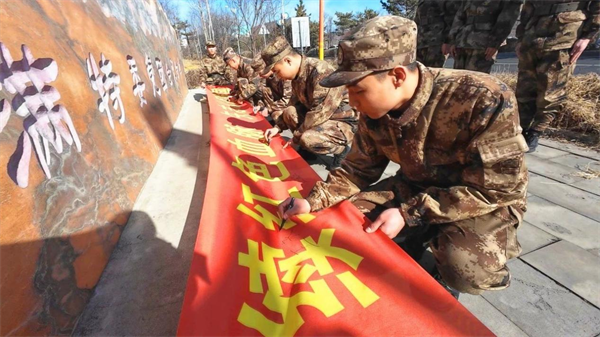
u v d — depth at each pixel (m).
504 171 1.19
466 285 1.30
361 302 1.06
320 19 7.54
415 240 1.71
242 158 2.27
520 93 3.28
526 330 1.30
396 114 1.35
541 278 1.58
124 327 1.08
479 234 1.31
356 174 1.63
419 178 1.56
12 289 0.88
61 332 1.00
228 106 4.93
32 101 1.19
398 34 1.13
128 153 2.00
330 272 1.20
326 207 1.59
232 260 1.16
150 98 2.98
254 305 1.03
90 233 1.32
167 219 1.70
